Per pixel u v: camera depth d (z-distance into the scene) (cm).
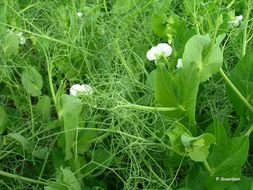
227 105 41
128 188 35
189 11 51
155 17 48
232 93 38
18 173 40
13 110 44
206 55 36
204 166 35
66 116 35
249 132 36
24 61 47
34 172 39
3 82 48
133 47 46
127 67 41
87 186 37
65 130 35
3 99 44
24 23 49
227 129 39
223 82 42
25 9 51
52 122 38
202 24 47
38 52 49
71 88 40
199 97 42
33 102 45
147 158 37
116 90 39
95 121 38
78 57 47
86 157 38
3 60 45
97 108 36
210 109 40
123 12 51
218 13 48
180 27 45
